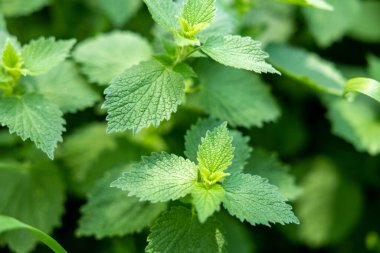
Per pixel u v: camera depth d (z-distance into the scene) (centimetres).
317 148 55
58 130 38
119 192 41
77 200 49
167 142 46
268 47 49
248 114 42
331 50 58
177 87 37
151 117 36
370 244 53
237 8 47
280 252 52
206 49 36
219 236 36
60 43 40
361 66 58
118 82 36
